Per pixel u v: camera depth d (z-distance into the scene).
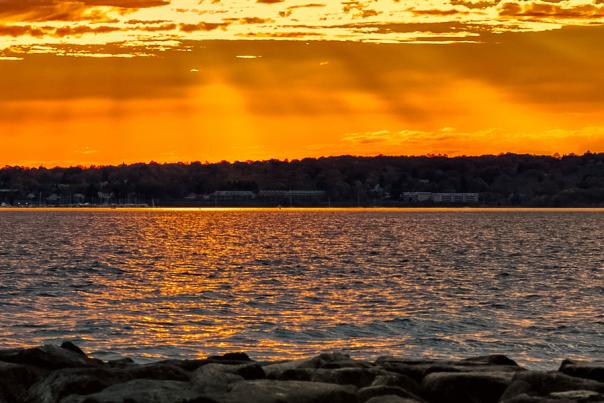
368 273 86.06
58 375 20.20
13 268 90.00
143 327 48.19
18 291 65.62
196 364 23.98
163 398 18.14
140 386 19.00
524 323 49.91
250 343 43.75
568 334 46.09
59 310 55.00
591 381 20.02
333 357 24.23
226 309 56.41
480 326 48.75
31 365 21.83
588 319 51.44
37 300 60.22
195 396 18.00
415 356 40.44
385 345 43.16
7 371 20.38
